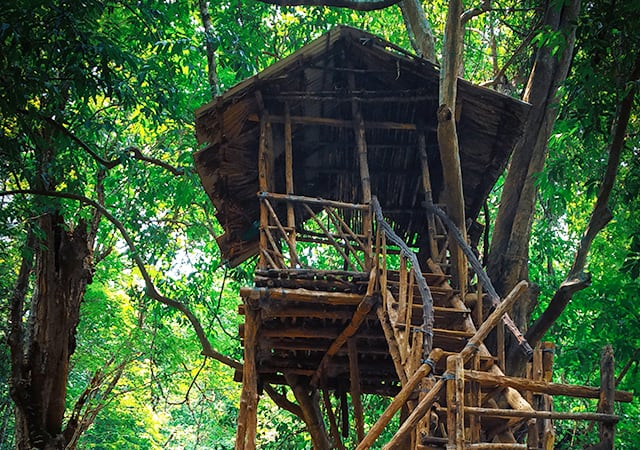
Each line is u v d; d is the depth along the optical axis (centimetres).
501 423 590
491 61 1689
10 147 920
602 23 784
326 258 1616
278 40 1459
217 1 1343
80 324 1762
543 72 1022
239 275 1468
